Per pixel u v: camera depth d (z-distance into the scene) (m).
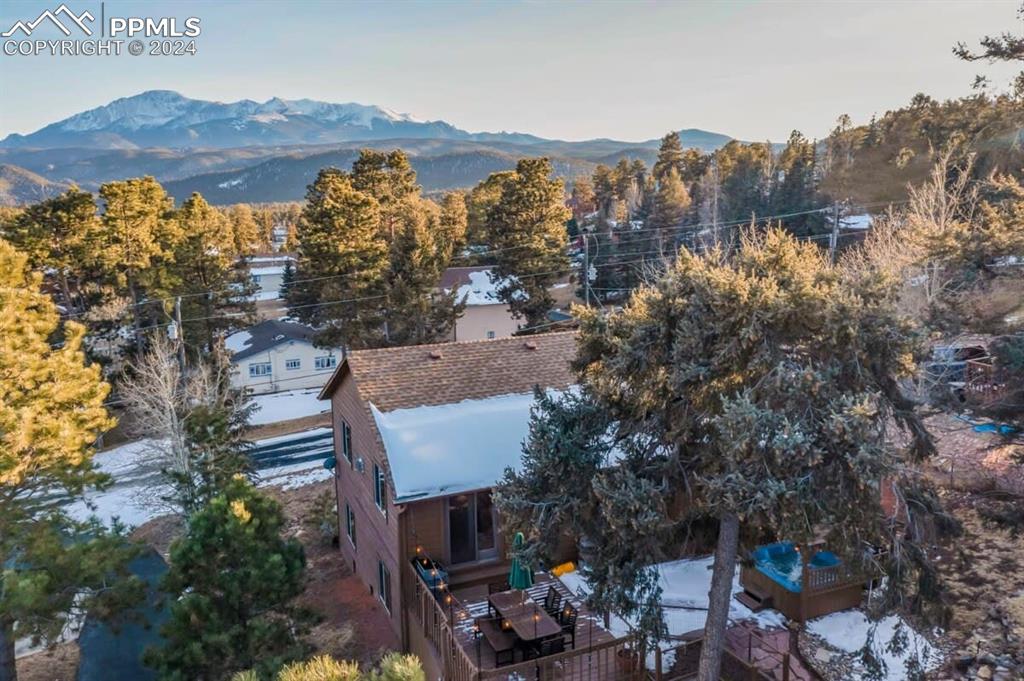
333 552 23.44
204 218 55.97
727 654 13.35
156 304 42.66
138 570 19.84
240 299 49.56
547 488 11.82
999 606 14.62
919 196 30.09
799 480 9.25
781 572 15.18
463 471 16.00
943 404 16.17
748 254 11.41
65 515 15.56
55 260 40.06
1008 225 15.00
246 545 13.12
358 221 45.19
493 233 54.56
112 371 40.25
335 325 46.16
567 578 16.56
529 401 18.73
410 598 15.88
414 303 44.06
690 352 10.52
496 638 13.20
